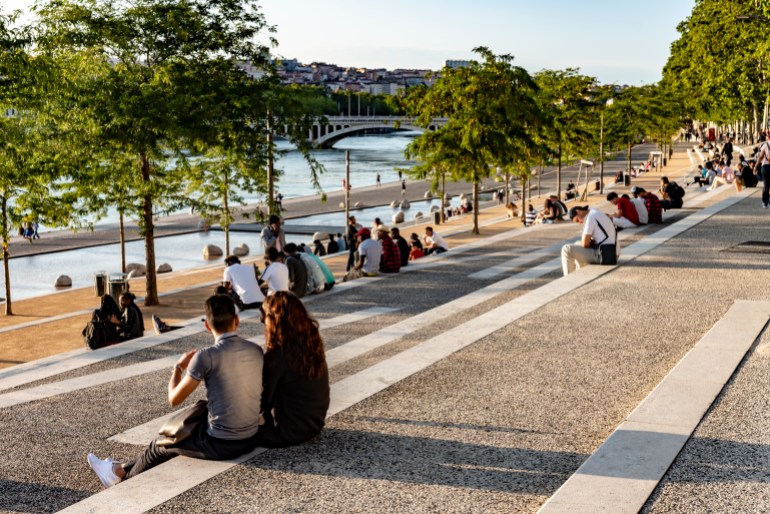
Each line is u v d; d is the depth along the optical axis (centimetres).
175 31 2330
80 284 3825
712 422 652
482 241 2617
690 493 520
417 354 927
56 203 2666
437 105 3622
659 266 1487
